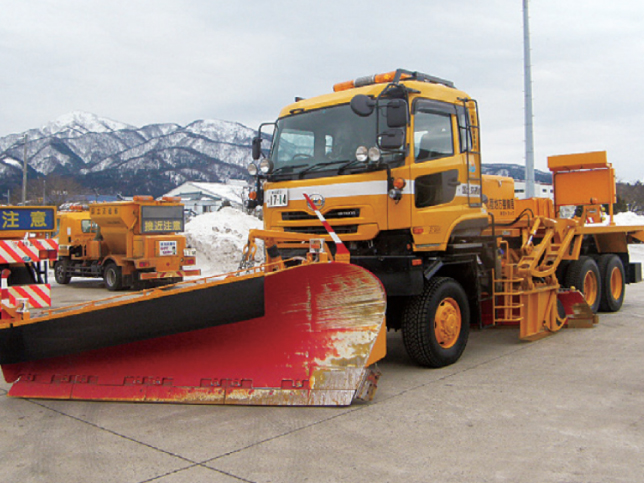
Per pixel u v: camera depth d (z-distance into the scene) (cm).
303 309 510
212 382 520
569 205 1051
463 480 356
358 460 389
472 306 708
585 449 405
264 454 401
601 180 1016
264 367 519
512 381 589
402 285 587
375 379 519
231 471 374
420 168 611
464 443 418
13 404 533
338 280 500
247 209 779
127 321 512
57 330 525
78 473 377
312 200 650
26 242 952
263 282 496
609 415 479
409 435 435
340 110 653
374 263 602
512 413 486
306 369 510
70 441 434
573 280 934
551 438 427
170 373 533
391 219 601
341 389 496
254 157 749
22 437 446
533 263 789
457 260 670
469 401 520
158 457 399
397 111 576
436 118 650
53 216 1033
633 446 410
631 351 730
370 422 464
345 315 509
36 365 563
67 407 518
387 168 597
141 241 1538
